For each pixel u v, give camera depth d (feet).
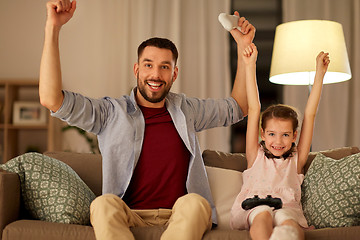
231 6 15.76
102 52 15.37
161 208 5.78
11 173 5.76
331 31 8.71
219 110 6.72
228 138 14.90
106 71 15.34
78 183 6.29
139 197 5.87
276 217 5.18
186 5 15.30
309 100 6.64
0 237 5.42
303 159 6.58
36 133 15.16
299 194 6.20
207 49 15.25
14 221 5.63
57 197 5.87
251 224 5.40
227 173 6.78
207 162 7.30
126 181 5.87
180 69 15.07
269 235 4.81
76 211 5.81
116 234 4.76
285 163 6.38
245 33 6.95
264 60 15.67
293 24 8.80
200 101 6.73
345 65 8.84
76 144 15.12
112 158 5.93
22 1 15.40
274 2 15.78
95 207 5.02
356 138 14.74
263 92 15.55
